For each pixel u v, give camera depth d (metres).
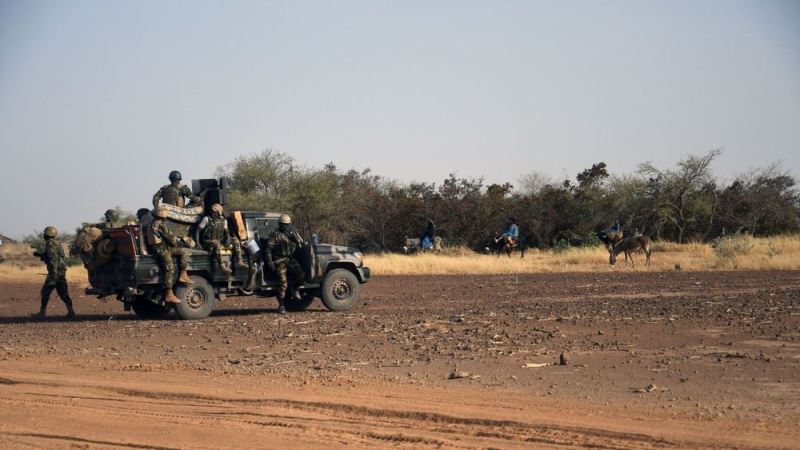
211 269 42.41
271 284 43.75
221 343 33.19
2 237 165.00
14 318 45.91
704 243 125.06
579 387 22.70
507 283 62.88
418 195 131.88
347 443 17.16
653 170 131.88
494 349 29.34
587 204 128.62
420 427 18.47
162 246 40.91
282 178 129.88
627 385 22.84
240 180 131.75
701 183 133.00
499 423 18.56
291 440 17.47
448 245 122.25
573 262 87.44
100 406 21.27
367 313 43.06
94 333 37.38
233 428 18.64
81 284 72.00
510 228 95.38
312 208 125.88
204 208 43.66
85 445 17.53
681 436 17.08
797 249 88.06
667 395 21.44
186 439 17.77
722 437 16.98
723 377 23.55
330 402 20.94
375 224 127.38
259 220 44.03
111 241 41.34
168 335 36.16
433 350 29.58
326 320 40.09
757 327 33.03
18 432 18.66
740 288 51.97
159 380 24.81
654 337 31.22
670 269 74.94
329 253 45.03
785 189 133.88
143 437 18.03
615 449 16.34
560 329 33.94
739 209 132.88
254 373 25.84
